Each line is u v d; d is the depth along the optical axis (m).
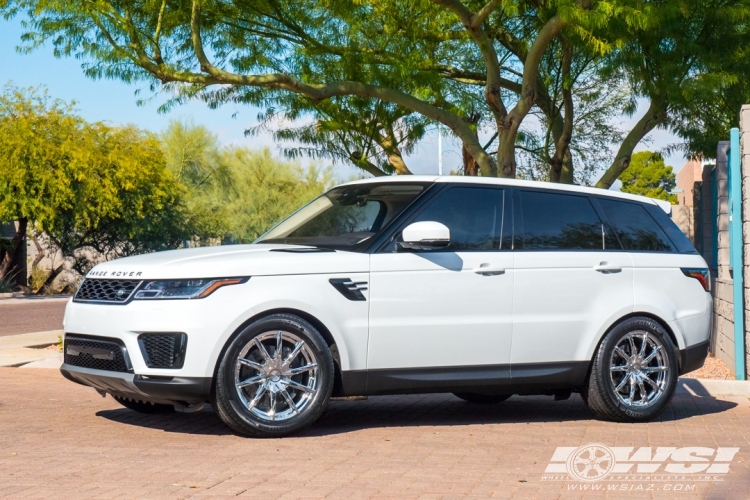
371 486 4.96
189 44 13.50
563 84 13.67
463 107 14.89
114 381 6.30
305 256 6.53
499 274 7.04
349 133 14.93
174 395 6.13
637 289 7.61
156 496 4.64
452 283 6.87
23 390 9.01
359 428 6.96
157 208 34.81
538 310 7.16
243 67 13.81
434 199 7.08
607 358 7.39
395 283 6.71
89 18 12.56
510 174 12.70
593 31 11.34
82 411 7.63
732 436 6.88
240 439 6.32
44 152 31.72
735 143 10.27
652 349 7.64
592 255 7.46
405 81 13.20
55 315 22.70
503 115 12.70
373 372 6.66
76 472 5.20
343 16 12.97
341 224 7.12
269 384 6.32
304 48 13.52
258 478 5.11
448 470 5.43
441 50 15.01
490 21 14.37
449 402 8.71
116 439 6.30
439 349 6.82
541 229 7.38
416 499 4.69
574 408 8.41
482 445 6.30
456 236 7.04
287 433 6.39
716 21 12.49
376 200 7.20
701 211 15.23
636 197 8.05
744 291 10.34
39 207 32.03
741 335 10.06
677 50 12.20
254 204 44.75
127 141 34.38
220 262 6.30
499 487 5.01
